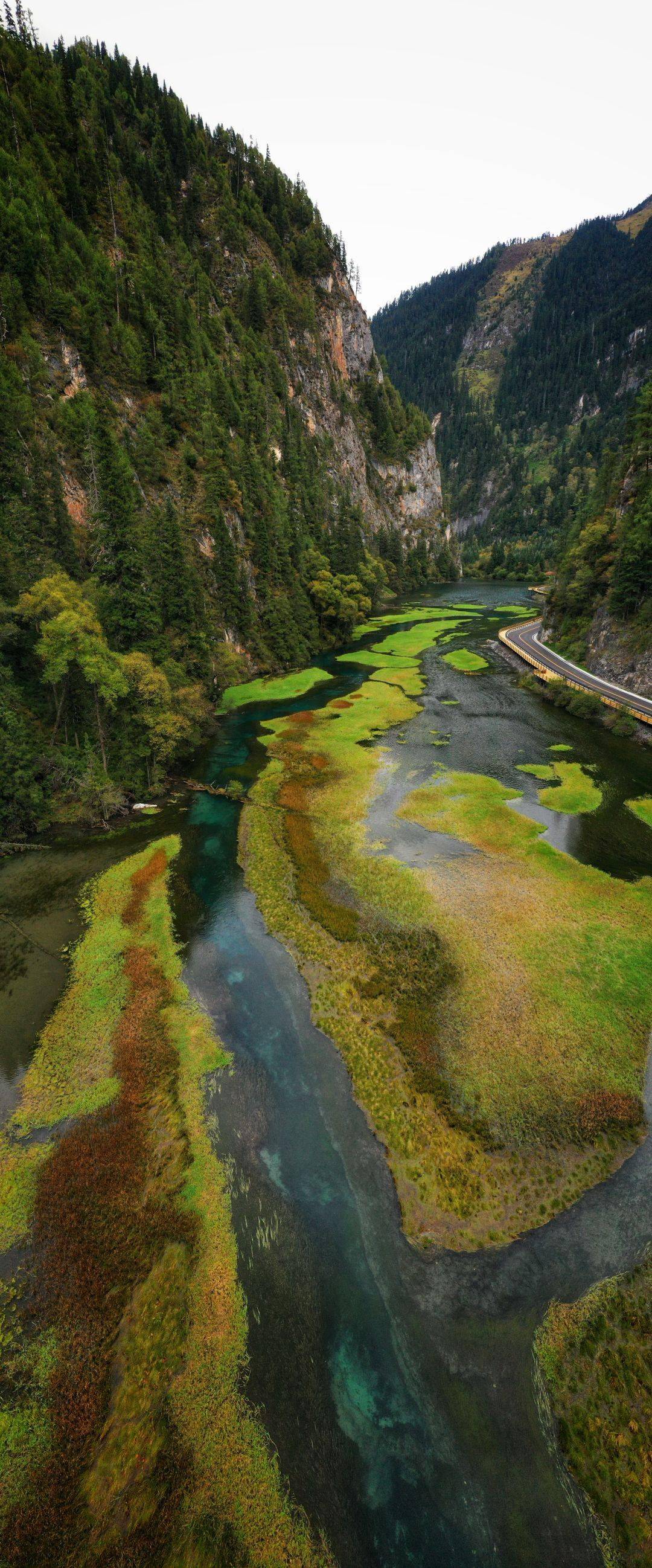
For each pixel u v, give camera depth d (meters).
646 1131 21.94
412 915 33.78
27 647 45.34
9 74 103.25
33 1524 13.07
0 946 32.09
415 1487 13.92
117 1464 14.04
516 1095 23.12
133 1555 12.74
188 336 102.00
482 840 41.59
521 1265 18.03
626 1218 19.20
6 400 56.34
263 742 61.94
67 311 74.56
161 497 76.12
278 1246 18.56
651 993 27.75
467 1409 15.15
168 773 54.25
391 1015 27.19
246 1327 16.66
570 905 34.34
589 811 45.59
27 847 41.22
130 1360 15.89
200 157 148.75
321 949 31.50
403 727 64.75
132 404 82.12
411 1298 17.31
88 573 59.44
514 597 157.38
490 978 28.89
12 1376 15.59
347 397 178.75
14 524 50.34
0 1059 25.27
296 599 95.25
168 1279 17.64
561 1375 15.69
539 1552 13.02
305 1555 12.95
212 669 69.50
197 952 31.66
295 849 41.12
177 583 63.53
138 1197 19.92
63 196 95.56
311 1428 14.80
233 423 102.62
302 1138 21.92
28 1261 18.11
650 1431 14.65
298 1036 26.31
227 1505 13.54
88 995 28.66
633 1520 13.35
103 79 134.25
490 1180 20.34
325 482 144.00
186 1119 22.62
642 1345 16.19
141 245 107.75
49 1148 21.55
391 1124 22.30
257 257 154.75
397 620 127.38
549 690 71.69
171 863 39.78
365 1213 19.50
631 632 71.25
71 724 46.91
